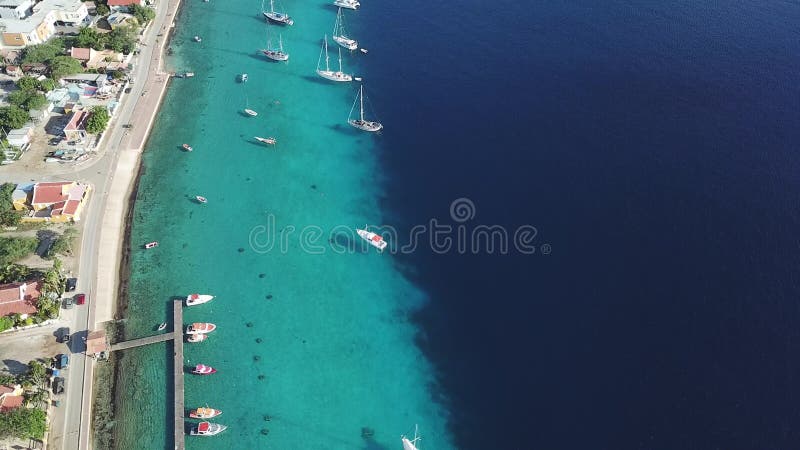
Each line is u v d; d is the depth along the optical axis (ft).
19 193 334.85
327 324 302.66
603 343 286.05
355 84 479.82
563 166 389.19
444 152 409.08
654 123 422.41
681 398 260.83
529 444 252.42
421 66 503.20
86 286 300.20
